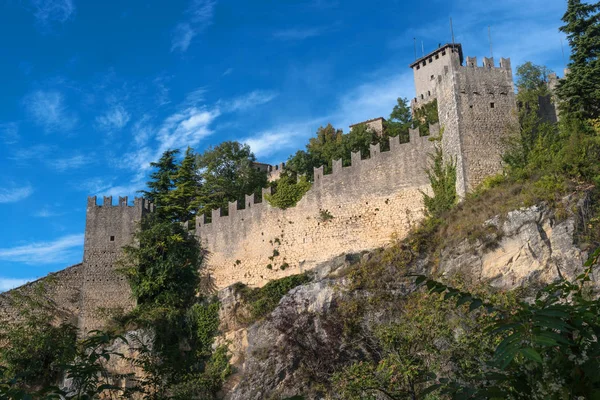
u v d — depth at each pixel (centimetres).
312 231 5319
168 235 5991
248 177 7431
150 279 5747
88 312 5681
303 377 4162
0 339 4938
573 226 3794
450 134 4769
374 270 4484
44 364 4419
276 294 5116
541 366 777
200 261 5953
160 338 5203
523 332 697
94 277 5847
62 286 5753
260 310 5062
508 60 4934
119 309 5650
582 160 4031
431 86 10238
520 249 3881
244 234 5756
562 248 3759
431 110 8069
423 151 4975
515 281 3794
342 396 2394
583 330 748
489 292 3397
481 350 1917
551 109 5275
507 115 4731
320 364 4169
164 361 1457
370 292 4322
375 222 5016
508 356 675
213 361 5066
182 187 7269
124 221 6106
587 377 740
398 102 8900
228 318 5338
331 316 4378
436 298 2586
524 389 804
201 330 5412
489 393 822
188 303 5769
